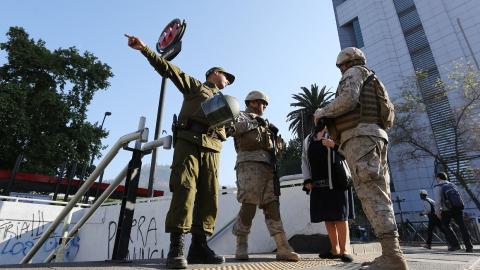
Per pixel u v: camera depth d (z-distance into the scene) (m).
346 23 48.59
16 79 19.47
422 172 31.92
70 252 7.48
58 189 12.59
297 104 35.62
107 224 7.16
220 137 2.35
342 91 1.83
